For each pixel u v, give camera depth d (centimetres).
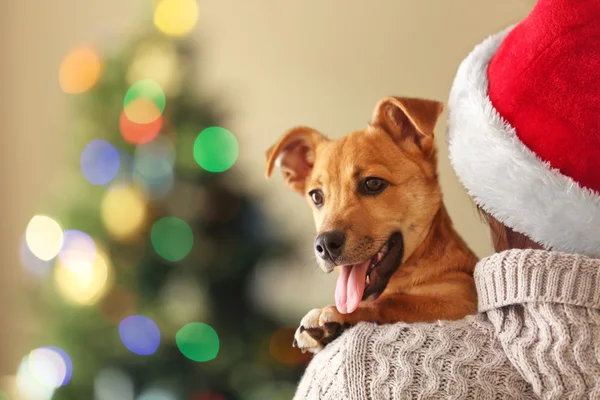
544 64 107
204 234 310
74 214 311
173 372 306
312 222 386
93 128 316
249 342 314
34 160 454
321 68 408
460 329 107
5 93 458
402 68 399
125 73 315
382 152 186
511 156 107
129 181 308
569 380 96
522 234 116
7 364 455
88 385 312
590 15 105
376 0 401
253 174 406
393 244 179
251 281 321
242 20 416
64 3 448
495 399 100
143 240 306
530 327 102
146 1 369
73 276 305
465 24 389
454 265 172
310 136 210
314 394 112
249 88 415
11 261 458
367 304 154
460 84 122
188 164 304
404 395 102
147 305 306
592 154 104
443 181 374
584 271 100
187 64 320
